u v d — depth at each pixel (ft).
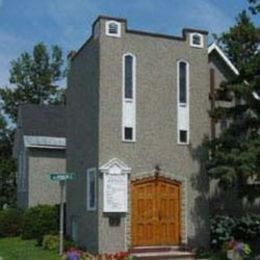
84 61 81.56
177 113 78.18
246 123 72.64
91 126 77.05
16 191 134.41
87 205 76.79
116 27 75.72
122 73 75.51
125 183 73.82
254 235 81.10
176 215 76.33
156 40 77.87
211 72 86.17
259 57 71.36
